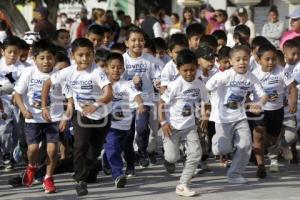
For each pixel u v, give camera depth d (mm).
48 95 15094
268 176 16953
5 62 17594
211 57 17062
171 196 14883
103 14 28359
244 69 15602
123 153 17453
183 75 15180
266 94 16094
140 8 47562
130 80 17609
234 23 28281
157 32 27891
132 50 17609
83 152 14938
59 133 15641
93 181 16484
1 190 15758
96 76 14750
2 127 17984
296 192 15094
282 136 17797
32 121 15398
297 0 38094
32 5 43375
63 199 14797
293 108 17016
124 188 15828
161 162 19000
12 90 17328
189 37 19703
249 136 15797
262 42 17906
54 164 15430
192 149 15008
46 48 15312
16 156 17859
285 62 17922
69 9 45656
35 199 14820
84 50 14711
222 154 16406
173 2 47562
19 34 31250
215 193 15078
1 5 30938
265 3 43000
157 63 17781
